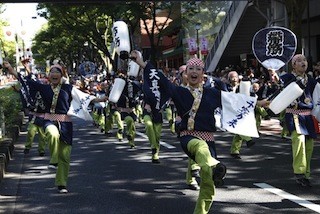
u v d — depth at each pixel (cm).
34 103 694
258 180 748
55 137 675
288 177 762
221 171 465
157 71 525
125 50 589
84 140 1342
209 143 527
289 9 1506
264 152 1010
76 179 798
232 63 2739
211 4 2541
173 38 3862
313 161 883
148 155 1034
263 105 577
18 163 977
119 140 1298
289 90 577
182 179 778
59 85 691
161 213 588
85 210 611
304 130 684
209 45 2641
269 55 703
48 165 945
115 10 2270
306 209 585
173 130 1402
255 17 2169
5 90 1888
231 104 548
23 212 610
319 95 691
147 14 2553
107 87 1516
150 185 741
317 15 2136
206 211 504
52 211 610
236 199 640
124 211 600
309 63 1809
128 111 1143
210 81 865
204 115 526
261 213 575
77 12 3023
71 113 691
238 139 945
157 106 525
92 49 4416
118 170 869
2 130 1220
